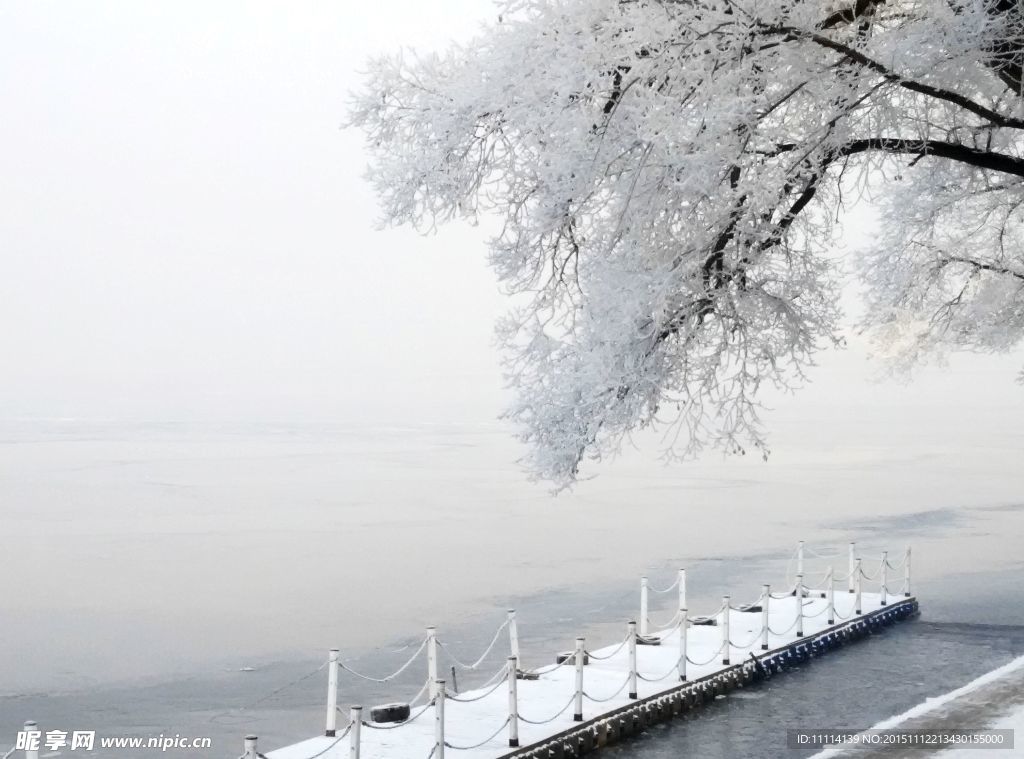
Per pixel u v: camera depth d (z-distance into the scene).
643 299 9.97
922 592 25.30
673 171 9.52
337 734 12.33
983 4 9.20
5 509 44.56
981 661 18.12
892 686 16.34
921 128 11.04
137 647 21.73
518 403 10.84
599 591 26.92
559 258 11.30
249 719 16.62
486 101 10.30
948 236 19.52
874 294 18.91
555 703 13.92
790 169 10.22
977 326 20.64
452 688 18.08
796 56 9.69
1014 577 27.17
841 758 11.80
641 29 9.24
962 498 45.50
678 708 14.73
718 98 9.19
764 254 10.83
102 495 49.34
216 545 35.69
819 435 87.69
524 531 38.25
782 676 17.05
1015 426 98.19
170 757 14.52
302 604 25.97
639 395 10.70
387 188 11.07
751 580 27.94
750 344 11.15
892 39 9.71
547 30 9.86
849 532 36.31
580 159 9.71
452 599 26.25
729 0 9.31
